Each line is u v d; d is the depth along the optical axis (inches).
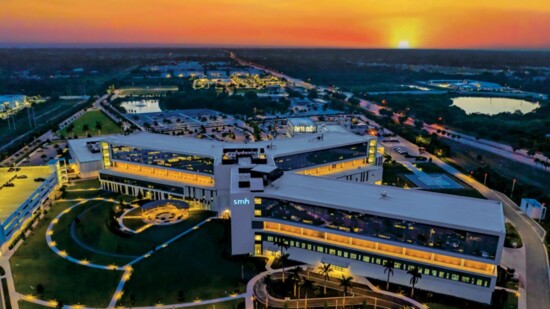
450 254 5575.8
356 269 6087.6
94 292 5620.1
